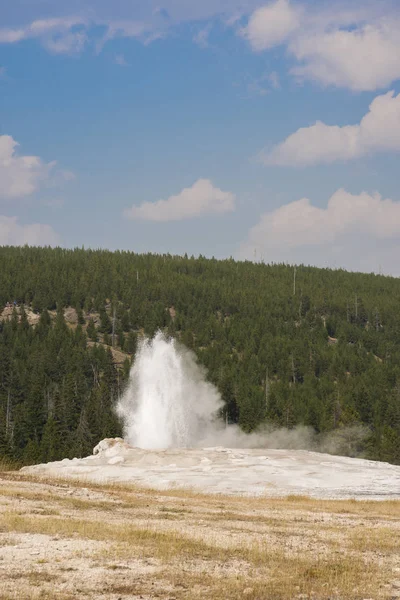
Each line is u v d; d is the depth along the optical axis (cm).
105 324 17525
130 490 2927
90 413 9588
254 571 1505
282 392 12319
